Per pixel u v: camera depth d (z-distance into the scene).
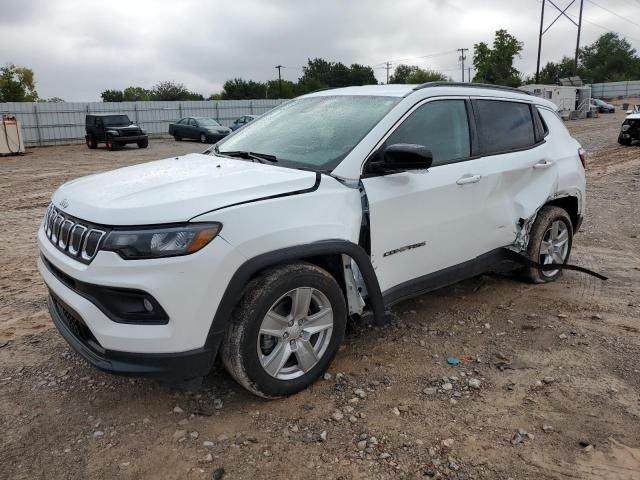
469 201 4.08
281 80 76.75
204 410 3.12
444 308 4.59
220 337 2.85
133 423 3.01
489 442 2.86
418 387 3.37
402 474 2.62
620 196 9.78
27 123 31.28
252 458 2.73
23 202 10.42
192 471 2.64
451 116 4.10
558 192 4.99
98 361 2.82
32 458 2.73
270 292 2.95
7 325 4.25
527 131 4.81
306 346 3.23
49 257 3.12
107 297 2.76
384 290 3.61
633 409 3.15
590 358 3.75
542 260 5.08
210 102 39.22
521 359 3.74
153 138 35.91
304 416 3.06
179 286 2.69
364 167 3.45
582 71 95.75
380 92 4.03
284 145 3.84
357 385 3.38
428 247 3.85
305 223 3.06
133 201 2.85
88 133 27.06
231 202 2.87
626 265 5.80
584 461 2.72
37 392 3.30
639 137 18.11
